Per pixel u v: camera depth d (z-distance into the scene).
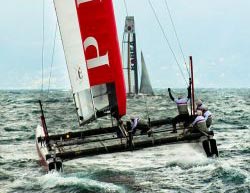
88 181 48.41
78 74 60.09
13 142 85.75
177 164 56.09
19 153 71.62
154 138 53.47
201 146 55.91
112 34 60.38
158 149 59.50
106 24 60.06
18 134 99.81
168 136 56.56
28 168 58.97
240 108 193.12
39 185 48.09
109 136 62.31
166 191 44.59
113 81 60.94
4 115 164.00
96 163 58.72
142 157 61.72
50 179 49.38
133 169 54.78
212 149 54.22
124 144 50.84
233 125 110.12
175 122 61.16
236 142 77.19
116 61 60.78
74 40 59.56
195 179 49.00
